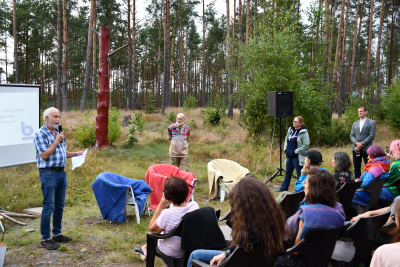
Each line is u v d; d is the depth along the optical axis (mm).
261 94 12812
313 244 2770
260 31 13766
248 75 13734
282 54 12359
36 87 6762
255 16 25516
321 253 2820
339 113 21891
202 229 3092
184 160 8062
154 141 14320
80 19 39031
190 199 6445
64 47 26000
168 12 29469
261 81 12820
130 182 5891
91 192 7191
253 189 2414
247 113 13602
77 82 57969
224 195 6973
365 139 7719
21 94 6520
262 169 9820
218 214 3838
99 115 11758
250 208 2359
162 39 35000
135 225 5367
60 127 4449
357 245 3219
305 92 12422
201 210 3184
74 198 6801
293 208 4301
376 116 17156
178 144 8031
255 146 12820
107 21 33531
